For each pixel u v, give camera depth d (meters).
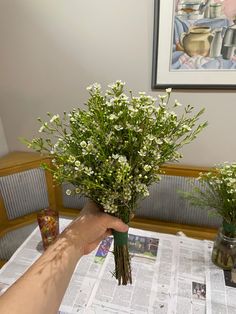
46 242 0.97
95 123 0.54
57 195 1.54
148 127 0.55
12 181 1.38
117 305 0.77
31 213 1.48
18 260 0.94
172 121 0.56
